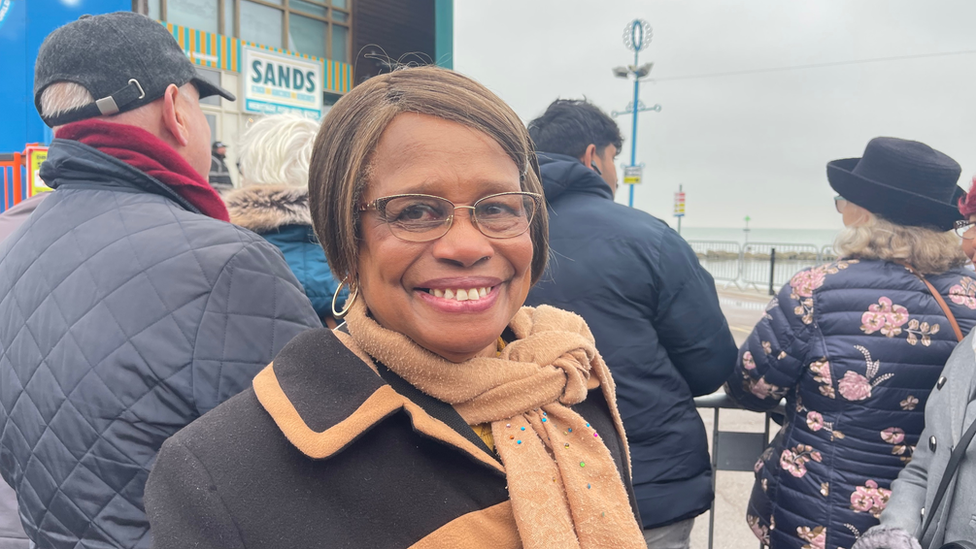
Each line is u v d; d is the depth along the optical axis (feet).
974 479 4.26
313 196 2.52
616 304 5.78
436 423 2.40
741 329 33.55
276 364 2.51
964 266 5.81
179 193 3.97
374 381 2.41
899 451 5.58
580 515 2.56
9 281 3.72
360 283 2.54
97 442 3.21
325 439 2.20
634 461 5.78
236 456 2.22
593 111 7.21
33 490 3.44
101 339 3.25
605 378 3.29
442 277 2.30
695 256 6.11
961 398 4.61
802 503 5.91
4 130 8.17
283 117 5.69
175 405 3.25
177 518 2.15
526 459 2.51
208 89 4.58
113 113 3.88
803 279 6.03
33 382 3.39
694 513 5.98
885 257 5.68
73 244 3.55
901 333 5.56
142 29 4.02
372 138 2.27
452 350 2.40
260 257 3.59
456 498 2.37
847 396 5.66
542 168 6.31
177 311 3.28
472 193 2.30
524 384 2.66
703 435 6.25
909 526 4.72
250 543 2.13
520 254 2.45
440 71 2.40
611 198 6.74
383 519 2.26
